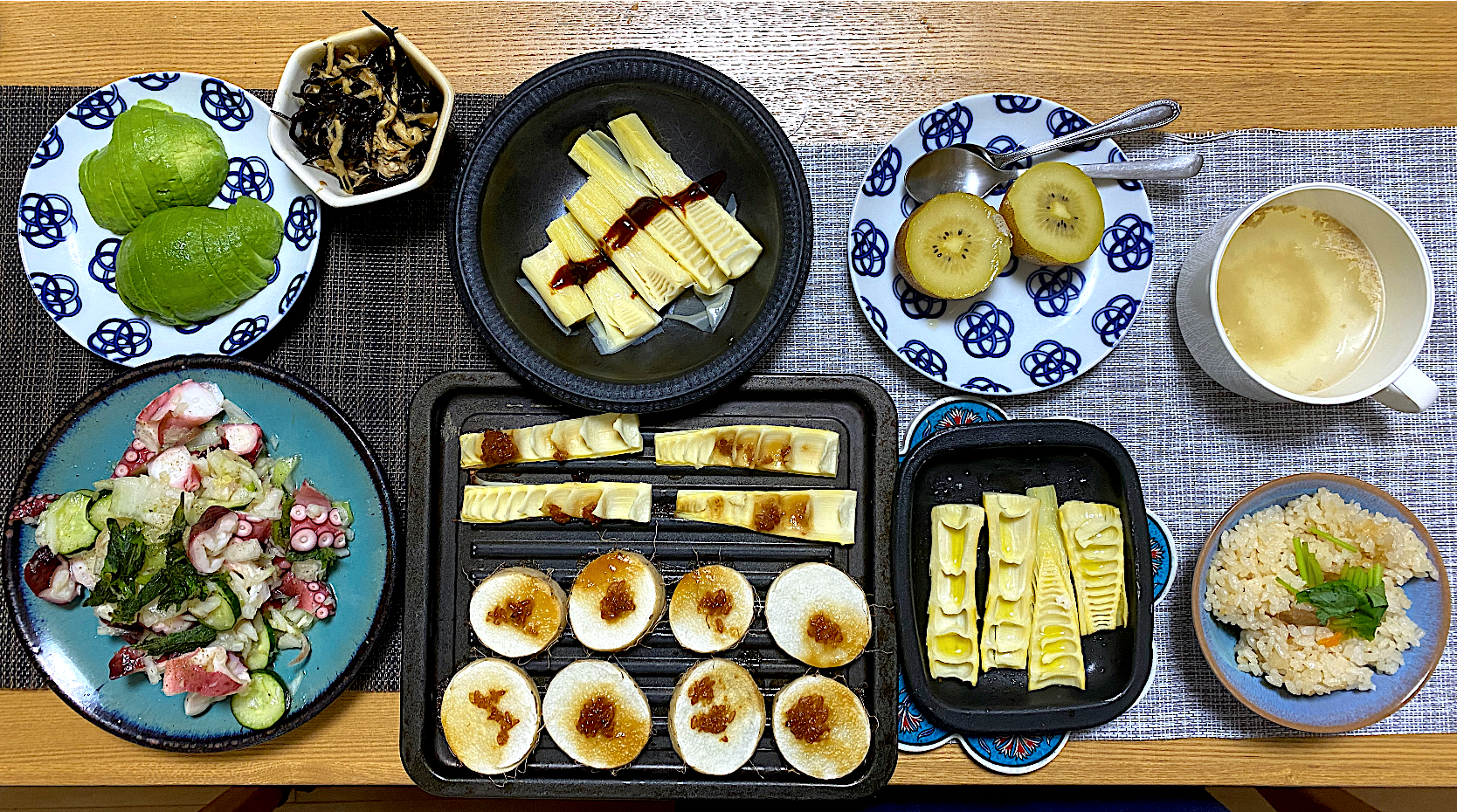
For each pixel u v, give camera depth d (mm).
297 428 997
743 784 957
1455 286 1067
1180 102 1079
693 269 993
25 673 1023
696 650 975
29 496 976
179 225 979
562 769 983
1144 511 956
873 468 985
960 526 996
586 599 973
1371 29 1077
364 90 976
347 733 1017
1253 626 969
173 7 1064
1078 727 926
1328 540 974
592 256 1021
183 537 954
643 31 1074
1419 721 1033
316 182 951
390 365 1050
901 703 1014
